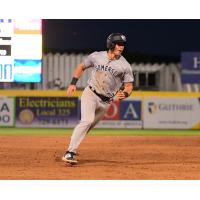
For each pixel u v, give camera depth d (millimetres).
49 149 31656
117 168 24062
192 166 24969
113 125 53719
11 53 53625
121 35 23375
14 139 38188
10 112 54281
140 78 58594
